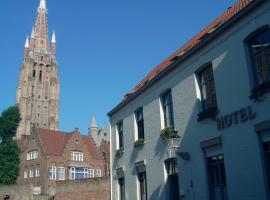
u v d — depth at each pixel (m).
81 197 38.22
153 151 18.03
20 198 42.78
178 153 15.22
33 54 106.19
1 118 59.78
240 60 12.50
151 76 21.23
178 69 16.42
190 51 15.29
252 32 12.05
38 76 105.25
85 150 63.91
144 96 19.59
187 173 15.00
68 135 66.25
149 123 18.75
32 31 109.75
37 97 102.88
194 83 15.12
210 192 13.59
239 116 12.24
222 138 12.98
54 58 107.81
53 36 111.06
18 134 93.75
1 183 55.78
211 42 14.11
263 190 10.94
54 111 102.62
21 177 61.72
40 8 115.19
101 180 37.50
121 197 21.94
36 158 60.75
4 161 57.00
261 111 11.37
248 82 12.03
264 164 11.12
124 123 21.97
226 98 13.01
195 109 14.89
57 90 105.25
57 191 40.16
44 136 63.09
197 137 14.56
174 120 16.41
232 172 12.32
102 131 101.94
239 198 11.88
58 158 60.09
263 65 11.70
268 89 11.10
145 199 18.81
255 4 11.80
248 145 11.72
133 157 20.27
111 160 23.59
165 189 16.62
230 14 16.02
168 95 17.55
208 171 13.83
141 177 19.53
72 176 60.81
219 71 13.53
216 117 13.41
